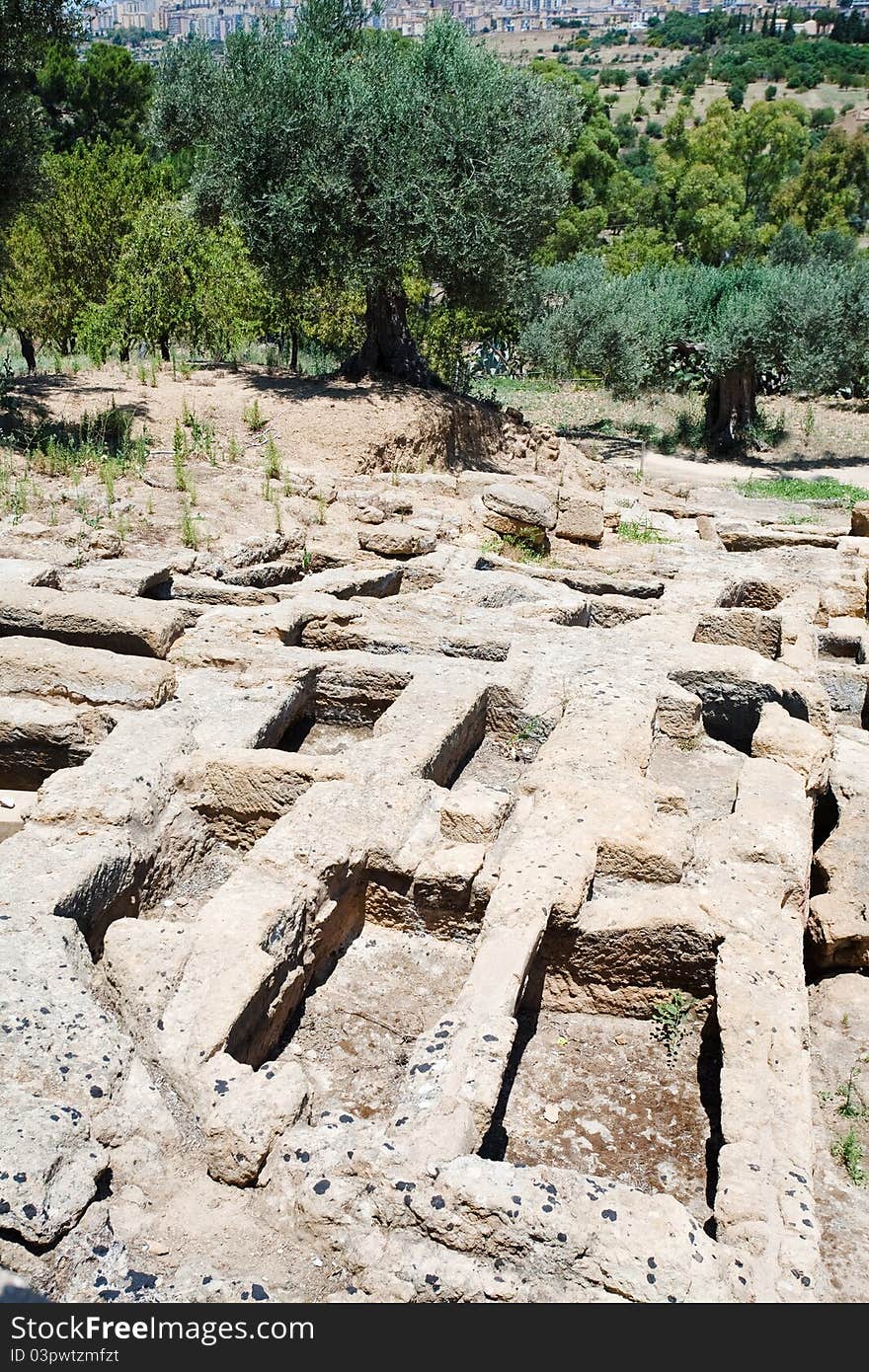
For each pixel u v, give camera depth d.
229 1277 3.80
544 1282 3.80
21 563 9.44
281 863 5.62
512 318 32.03
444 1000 5.68
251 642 8.76
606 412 32.88
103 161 27.73
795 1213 4.15
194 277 22.23
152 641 8.27
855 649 11.00
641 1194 3.99
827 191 61.97
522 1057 5.46
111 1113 4.24
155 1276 3.80
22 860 5.55
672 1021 5.60
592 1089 5.29
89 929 5.49
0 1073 4.29
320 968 5.80
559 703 7.83
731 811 7.12
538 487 16.16
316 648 9.26
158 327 22.23
